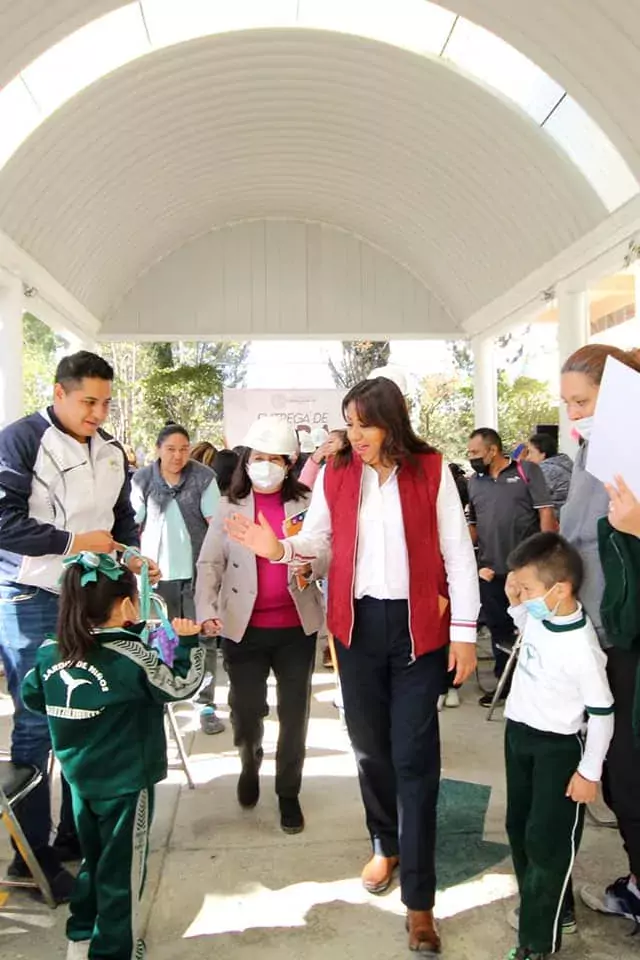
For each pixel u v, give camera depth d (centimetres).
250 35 779
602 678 248
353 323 1211
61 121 729
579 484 276
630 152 628
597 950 267
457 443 2550
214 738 491
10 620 305
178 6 729
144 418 2122
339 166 1041
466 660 276
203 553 365
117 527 349
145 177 947
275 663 362
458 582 281
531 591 256
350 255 1211
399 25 770
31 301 824
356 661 286
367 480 284
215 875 323
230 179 1064
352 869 326
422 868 269
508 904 298
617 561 246
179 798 399
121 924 249
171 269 1184
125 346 2648
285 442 349
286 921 290
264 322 1197
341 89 875
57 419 312
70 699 251
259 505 361
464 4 625
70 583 255
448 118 838
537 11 594
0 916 295
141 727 259
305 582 342
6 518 291
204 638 499
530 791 270
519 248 898
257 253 1196
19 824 302
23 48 582
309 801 393
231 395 804
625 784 260
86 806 258
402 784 274
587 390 258
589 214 741
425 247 1105
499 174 847
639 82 579
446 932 281
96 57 736
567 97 703
